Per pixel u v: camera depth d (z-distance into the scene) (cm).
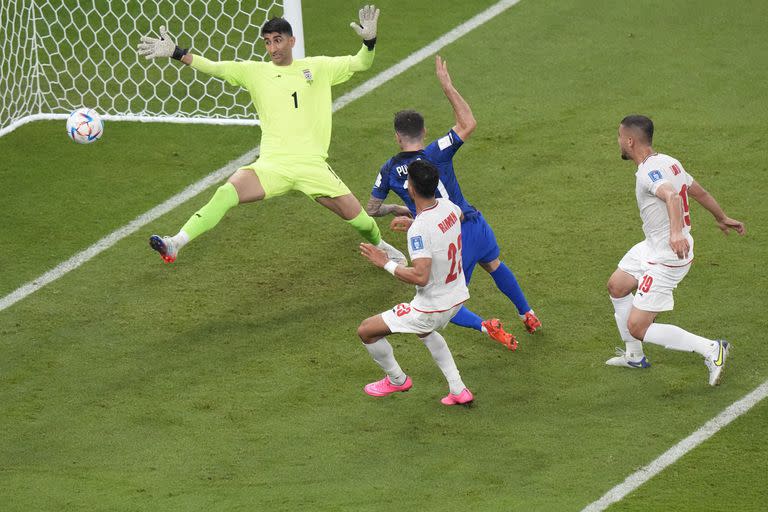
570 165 3862
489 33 4731
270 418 2798
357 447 2684
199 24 4734
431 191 2584
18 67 4556
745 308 3141
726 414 2742
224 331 3141
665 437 2670
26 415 2820
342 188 3197
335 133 4109
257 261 3456
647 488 2483
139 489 2514
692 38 4628
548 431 2717
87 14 4822
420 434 2730
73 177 3903
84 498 2475
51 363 3019
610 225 3541
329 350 3055
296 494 2489
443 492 2488
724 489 2472
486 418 2781
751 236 3447
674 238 2608
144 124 4225
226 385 2922
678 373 2916
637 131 2717
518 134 4053
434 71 4481
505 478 2541
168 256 2978
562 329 3109
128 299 3288
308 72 3170
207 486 2533
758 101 4181
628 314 2859
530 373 2947
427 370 2978
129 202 3756
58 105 4341
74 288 3338
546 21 4797
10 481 2556
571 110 4184
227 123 4216
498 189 3753
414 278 2575
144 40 3095
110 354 3053
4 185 3859
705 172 3775
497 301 3256
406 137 2916
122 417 2811
